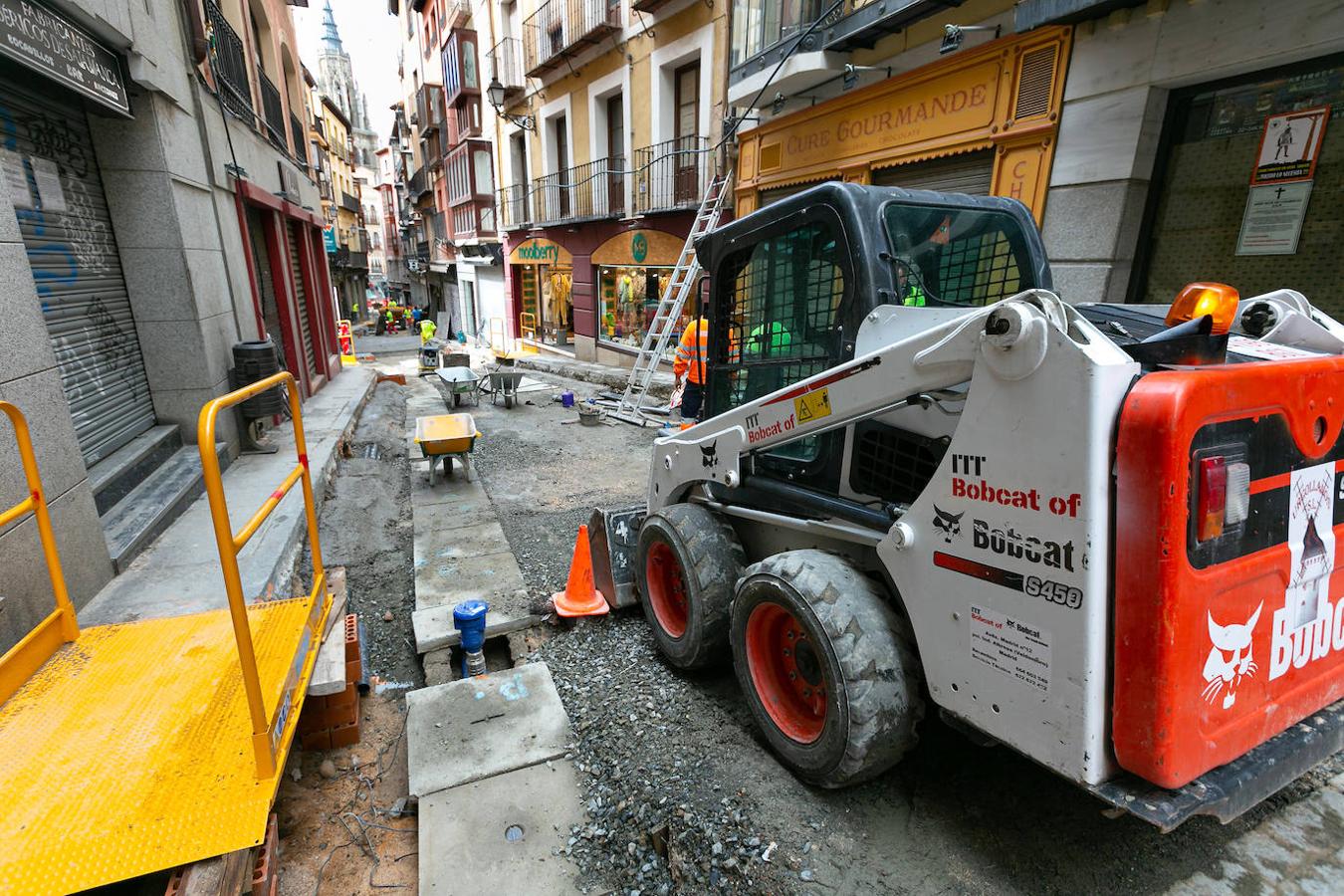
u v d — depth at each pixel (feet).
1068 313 4.98
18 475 9.43
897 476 7.39
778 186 30.76
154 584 12.05
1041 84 18.48
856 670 6.72
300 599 9.59
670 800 7.75
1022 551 5.41
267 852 6.25
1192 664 4.85
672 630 10.83
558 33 48.42
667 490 11.50
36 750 6.70
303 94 43.16
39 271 13.65
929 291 8.36
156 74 16.75
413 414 35.81
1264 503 5.23
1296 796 7.61
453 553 15.83
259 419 21.98
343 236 142.41
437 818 7.77
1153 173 16.85
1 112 12.85
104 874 5.35
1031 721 5.51
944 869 6.71
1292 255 14.43
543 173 56.70
